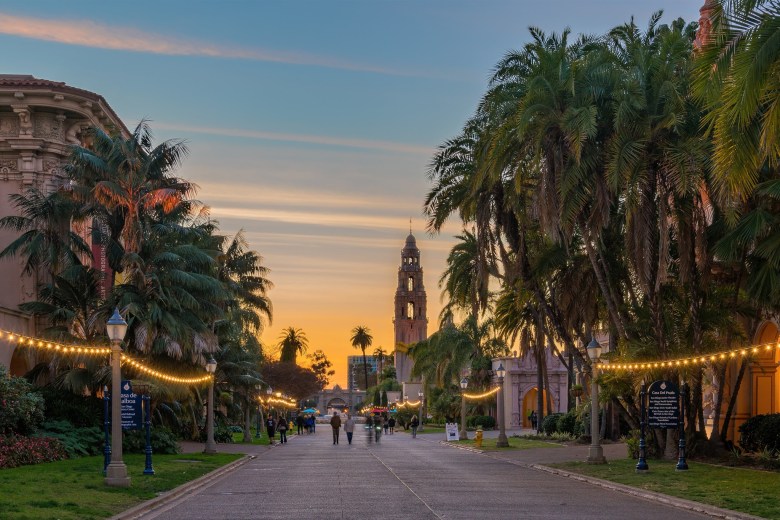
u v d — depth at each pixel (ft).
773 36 47.70
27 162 146.51
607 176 97.40
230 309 187.52
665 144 96.32
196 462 110.22
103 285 140.77
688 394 106.83
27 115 145.79
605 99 101.71
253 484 84.43
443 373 276.00
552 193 103.35
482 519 55.72
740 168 51.57
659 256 97.04
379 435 206.28
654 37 113.19
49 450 102.53
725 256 84.89
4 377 102.42
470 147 129.39
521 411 293.23
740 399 121.19
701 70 51.49
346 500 67.87
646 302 110.11
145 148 134.62
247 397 191.21
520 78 111.55
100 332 124.47
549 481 86.89
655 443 108.88
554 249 119.96
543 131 101.30
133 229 126.72
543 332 178.70
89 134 137.49
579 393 171.22
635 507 63.36
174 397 130.52
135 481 79.97
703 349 101.19
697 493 68.85
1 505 56.70
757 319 107.04
